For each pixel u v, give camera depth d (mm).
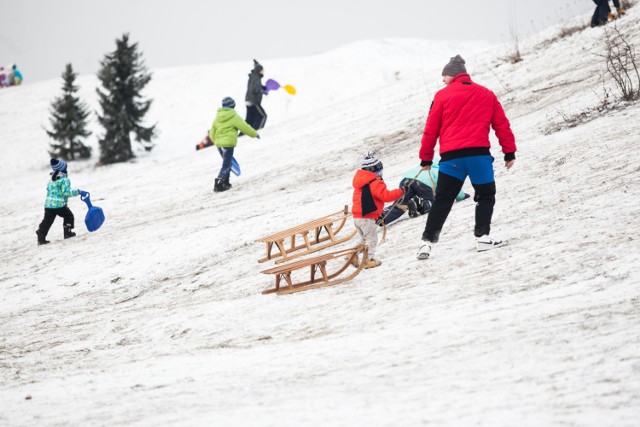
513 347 10547
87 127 98000
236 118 37906
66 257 29375
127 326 17984
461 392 9297
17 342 18906
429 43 119875
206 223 29812
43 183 71250
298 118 59094
